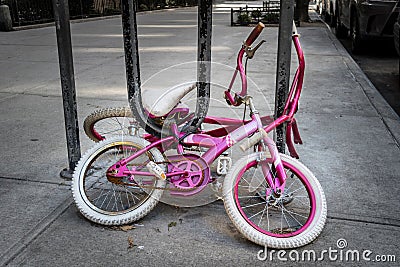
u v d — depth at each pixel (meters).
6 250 2.69
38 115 5.27
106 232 2.88
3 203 3.23
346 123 4.91
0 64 8.63
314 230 2.75
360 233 2.86
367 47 9.55
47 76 7.47
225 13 23.02
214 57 8.73
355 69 7.70
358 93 6.16
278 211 3.12
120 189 3.38
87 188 3.39
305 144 4.29
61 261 2.60
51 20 17.69
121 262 2.59
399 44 6.60
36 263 2.58
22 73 7.74
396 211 3.11
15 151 4.16
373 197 3.29
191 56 9.02
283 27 2.93
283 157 2.97
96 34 13.65
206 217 3.05
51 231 2.89
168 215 3.07
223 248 2.72
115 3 22.73
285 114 3.10
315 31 13.34
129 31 3.13
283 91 3.06
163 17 20.58
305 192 3.33
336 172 3.70
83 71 7.78
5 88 6.64
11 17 15.69
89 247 2.73
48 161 3.93
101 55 9.50
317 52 9.41
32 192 3.39
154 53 9.50
